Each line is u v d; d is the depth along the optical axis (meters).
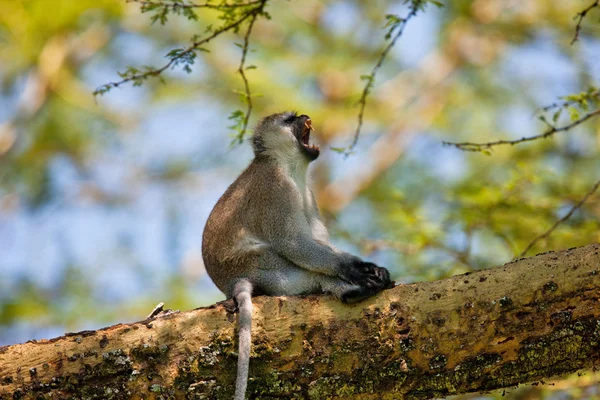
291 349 7.90
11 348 7.92
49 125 19.88
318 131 20.25
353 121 20.36
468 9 21.52
